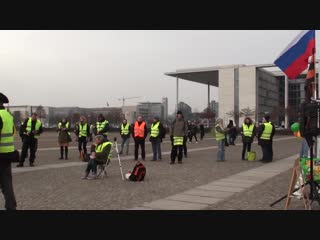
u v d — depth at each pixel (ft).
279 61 32.94
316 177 26.22
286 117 313.94
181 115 57.41
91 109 469.57
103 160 41.68
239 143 119.65
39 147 92.84
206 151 83.41
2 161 23.48
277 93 396.16
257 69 345.31
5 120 23.49
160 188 35.01
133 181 39.27
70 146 95.81
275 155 73.41
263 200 29.68
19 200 29.55
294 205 27.76
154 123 61.93
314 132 25.61
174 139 56.95
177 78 367.45
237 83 349.20
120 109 443.32
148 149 86.17
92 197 30.73
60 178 41.52
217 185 36.86
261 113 339.16
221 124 61.16
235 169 50.01
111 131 258.37
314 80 31.83
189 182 38.68
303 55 32.35
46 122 430.20
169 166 53.62
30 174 44.75
